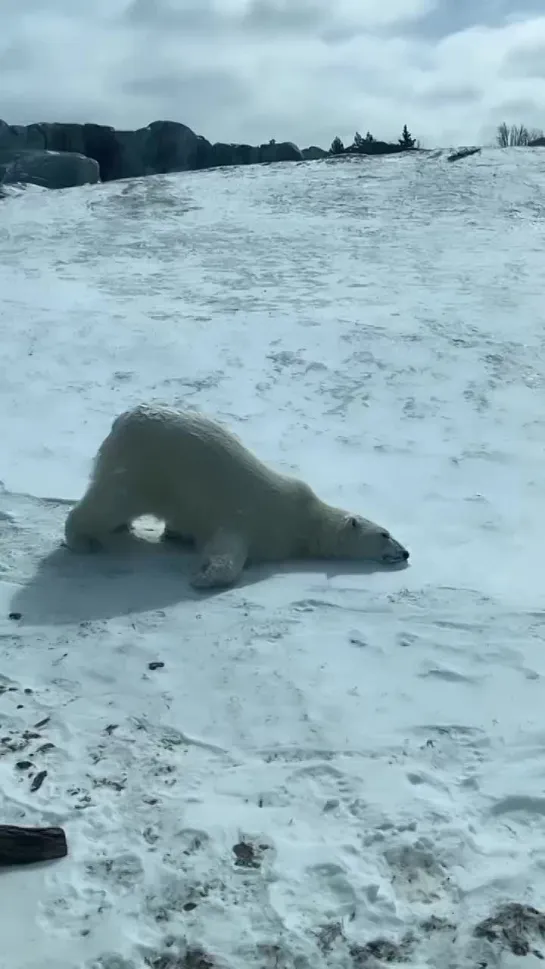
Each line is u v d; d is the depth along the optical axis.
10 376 11.30
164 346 12.41
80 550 6.58
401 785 4.14
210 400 10.78
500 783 4.14
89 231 19.88
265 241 19.03
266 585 6.13
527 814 3.96
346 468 8.96
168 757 4.36
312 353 12.30
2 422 9.92
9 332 12.78
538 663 5.15
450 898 3.52
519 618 5.70
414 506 8.06
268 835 3.83
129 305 14.31
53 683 4.95
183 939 3.33
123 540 6.80
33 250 18.23
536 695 4.84
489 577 6.51
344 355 12.25
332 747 4.43
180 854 3.73
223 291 15.31
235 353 12.27
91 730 4.55
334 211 21.64
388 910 3.45
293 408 10.63
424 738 4.50
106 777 4.20
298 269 16.86
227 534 6.26
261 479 6.44
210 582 6.01
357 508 8.00
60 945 3.30
